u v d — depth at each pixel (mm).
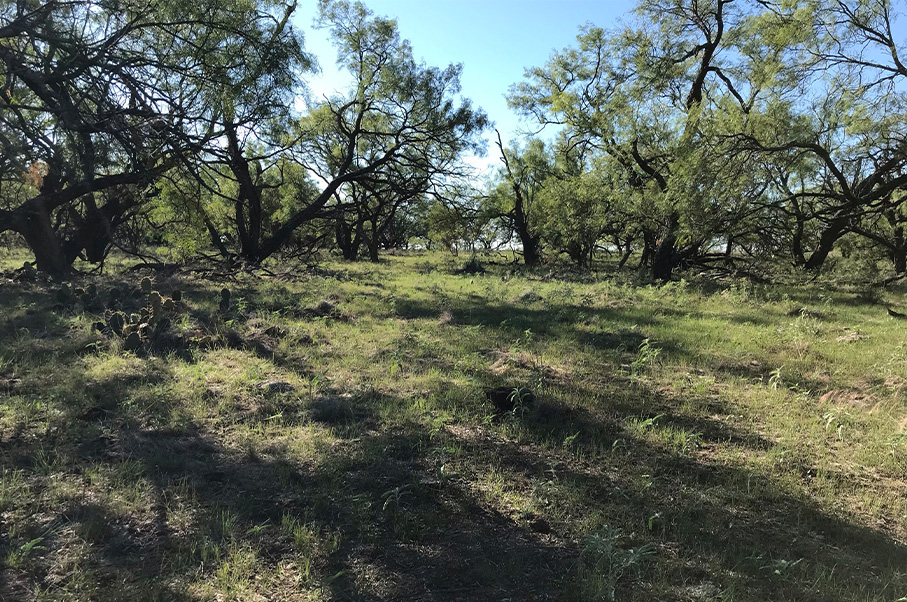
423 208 30625
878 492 4227
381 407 5676
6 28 10500
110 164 11422
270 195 31297
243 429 5004
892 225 21031
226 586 2836
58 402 5273
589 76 28938
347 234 36000
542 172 33000
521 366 7621
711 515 3789
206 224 18344
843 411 5875
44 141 10883
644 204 20922
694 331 10438
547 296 15570
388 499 3697
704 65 21062
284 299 12516
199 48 12625
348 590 2895
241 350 7895
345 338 9016
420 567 3137
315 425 5184
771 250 21172
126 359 6922
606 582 2941
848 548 3461
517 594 2922
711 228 16844
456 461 4539
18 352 6969
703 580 3070
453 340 9180
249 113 13711
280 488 3986
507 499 3961
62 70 11172
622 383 6941
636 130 21344
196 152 12242
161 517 3514
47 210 14234
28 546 2992
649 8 21359
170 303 8766
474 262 28656
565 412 5680
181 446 4582
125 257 26281
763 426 5559
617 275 24766
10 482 3789
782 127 15844
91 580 2836
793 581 3045
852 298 16484
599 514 3738
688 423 5570
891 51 16203
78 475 3977
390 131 24672
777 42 18156
